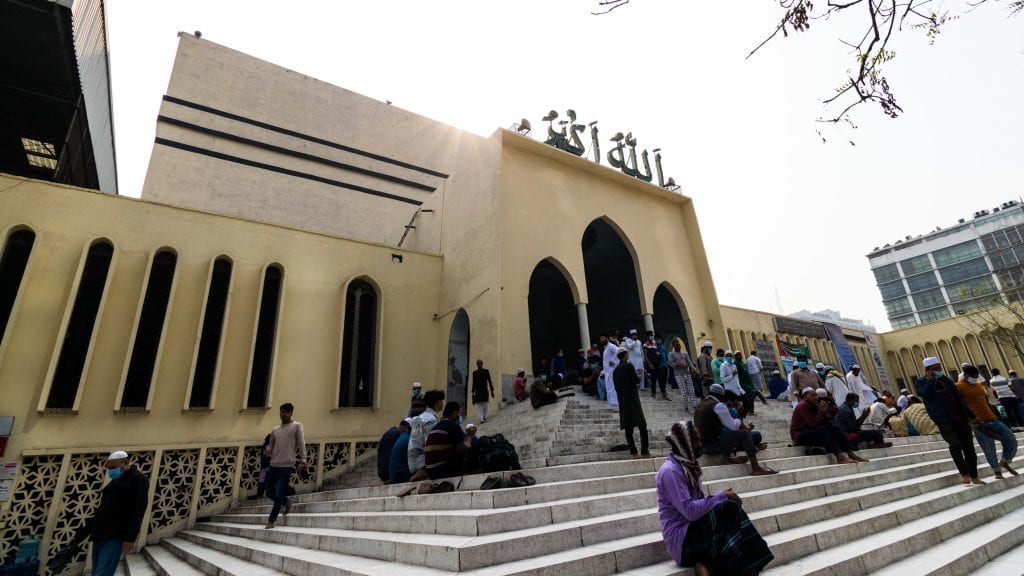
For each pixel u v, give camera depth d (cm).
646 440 659
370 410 1259
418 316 1446
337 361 1238
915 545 416
